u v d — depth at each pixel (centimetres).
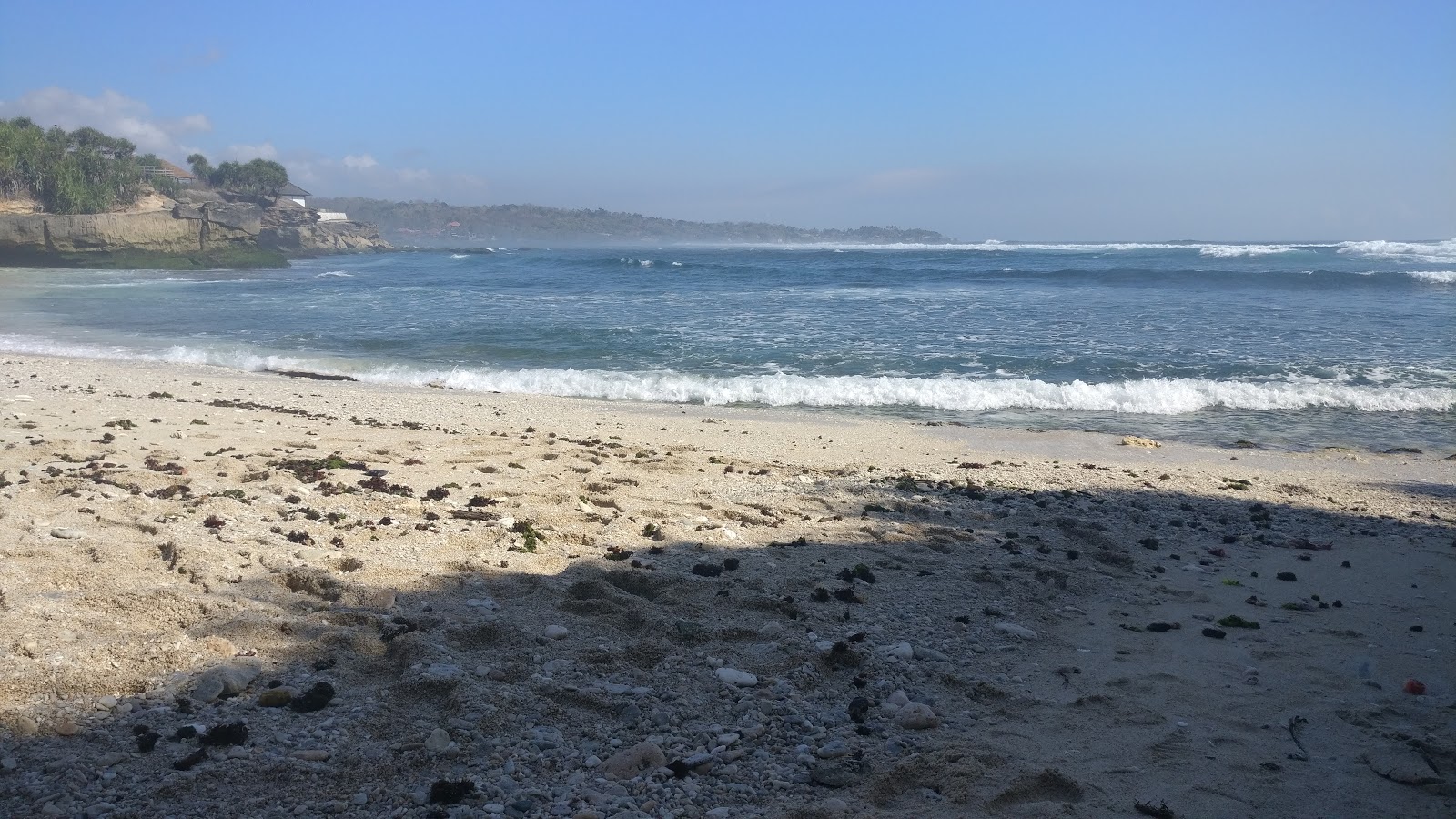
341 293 4288
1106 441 1354
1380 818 371
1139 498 989
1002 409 1644
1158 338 2386
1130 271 4703
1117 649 549
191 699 415
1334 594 670
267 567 590
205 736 380
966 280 4809
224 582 553
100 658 441
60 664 430
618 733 415
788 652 503
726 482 966
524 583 592
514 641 498
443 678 439
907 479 1019
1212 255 7494
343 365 2061
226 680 428
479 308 3394
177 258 7450
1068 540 792
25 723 380
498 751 390
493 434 1205
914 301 3544
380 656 474
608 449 1152
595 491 881
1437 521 918
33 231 7138
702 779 381
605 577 609
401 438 1138
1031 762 407
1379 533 862
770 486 955
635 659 488
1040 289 4119
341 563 607
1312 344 2245
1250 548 796
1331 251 7525
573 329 2680
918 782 386
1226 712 466
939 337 2441
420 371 1961
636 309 3297
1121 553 756
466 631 502
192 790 347
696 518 791
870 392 1695
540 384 1825
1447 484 1105
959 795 373
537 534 704
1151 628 585
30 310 3381
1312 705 475
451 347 2339
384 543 659
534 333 2584
